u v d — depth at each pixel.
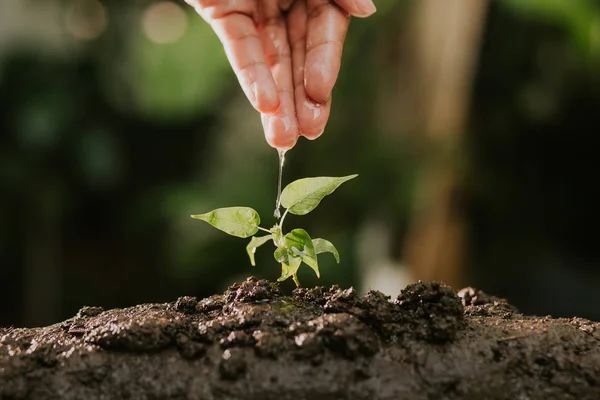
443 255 1.22
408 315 0.41
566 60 1.38
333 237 1.31
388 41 1.20
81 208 1.55
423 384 0.39
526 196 1.48
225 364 0.39
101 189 1.49
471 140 1.31
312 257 0.44
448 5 1.13
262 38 0.48
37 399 0.39
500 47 1.34
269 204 1.31
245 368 0.39
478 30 1.15
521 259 1.48
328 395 0.39
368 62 1.23
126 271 1.53
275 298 0.43
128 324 0.40
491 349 0.40
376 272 1.28
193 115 1.48
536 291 1.45
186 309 0.43
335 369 0.39
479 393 0.39
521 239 1.49
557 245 1.54
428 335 0.40
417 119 1.20
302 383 0.39
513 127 1.42
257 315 0.41
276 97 0.46
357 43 1.23
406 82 1.20
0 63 1.39
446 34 1.14
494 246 1.45
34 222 1.41
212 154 1.44
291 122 0.47
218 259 1.31
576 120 1.45
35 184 1.37
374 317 0.41
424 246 1.22
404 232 1.24
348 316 0.40
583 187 1.52
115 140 1.43
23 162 1.35
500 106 1.40
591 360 0.40
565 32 1.34
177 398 0.39
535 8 1.28
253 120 1.38
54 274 1.46
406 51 1.19
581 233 1.54
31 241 1.42
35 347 0.40
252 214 0.44
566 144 1.49
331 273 1.27
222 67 1.39
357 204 1.29
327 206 1.30
